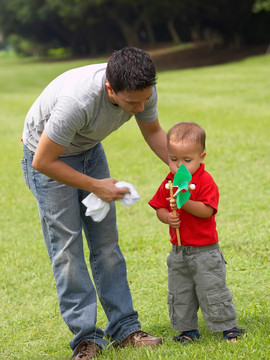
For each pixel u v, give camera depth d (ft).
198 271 12.25
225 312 12.32
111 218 13.08
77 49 217.15
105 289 13.34
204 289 12.27
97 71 11.65
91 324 12.59
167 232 22.13
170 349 12.24
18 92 94.63
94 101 11.41
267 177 28.66
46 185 12.48
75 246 12.64
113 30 198.29
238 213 23.22
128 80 10.53
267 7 117.91
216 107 55.72
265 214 22.65
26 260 20.52
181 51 156.15
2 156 41.06
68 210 12.50
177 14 159.74
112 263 13.25
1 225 25.38
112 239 13.21
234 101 59.26
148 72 10.59
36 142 12.46
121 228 23.06
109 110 11.70
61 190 12.41
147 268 18.61
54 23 203.62
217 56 139.03
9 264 20.27
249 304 14.65
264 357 11.39
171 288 12.76
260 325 12.86
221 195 26.23
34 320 15.74
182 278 12.60
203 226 12.13
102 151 13.33
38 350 13.89
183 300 12.67
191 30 175.83
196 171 12.13
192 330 12.87
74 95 11.37
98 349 12.66
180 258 12.40
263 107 53.57
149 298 16.16
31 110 12.57
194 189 11.95
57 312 16.14
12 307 16.84
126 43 200.44
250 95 62.69
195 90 72.28
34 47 246.88
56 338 14.46
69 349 13.73
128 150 39.17
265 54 125.90
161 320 14.52
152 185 29.68
